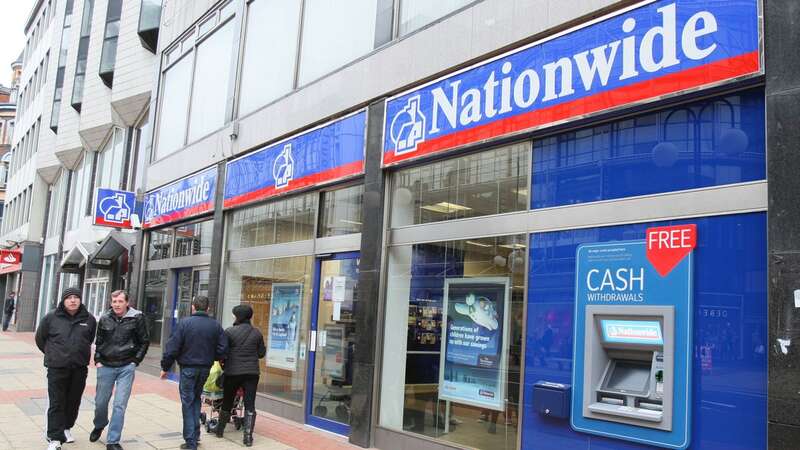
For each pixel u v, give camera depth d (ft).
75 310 21.54
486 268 20.66
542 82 19.04
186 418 22.34
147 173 50.65
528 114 19.34
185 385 22.39
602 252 17.12
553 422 17.63
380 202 25.03
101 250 58.85
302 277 30.35
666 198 15.94
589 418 16.67
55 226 95.20
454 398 21.17
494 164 20.99
